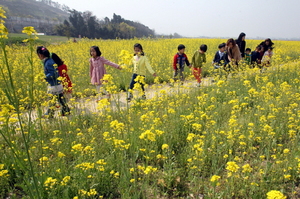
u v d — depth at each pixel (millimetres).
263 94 5293
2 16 1716
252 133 3504
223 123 4520
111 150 3578
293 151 3303
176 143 3910
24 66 9484
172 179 2977
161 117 4828
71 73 9469
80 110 5789
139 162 3541
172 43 24062
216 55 9047
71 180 2932
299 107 5023
